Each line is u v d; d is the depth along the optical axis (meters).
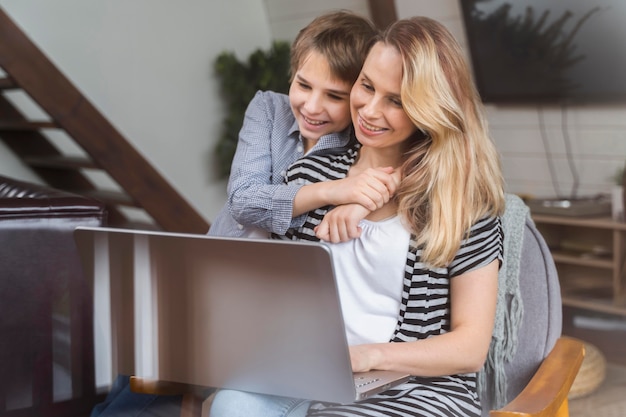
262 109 1.83
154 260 1.28
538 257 1.59
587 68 4.07
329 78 1.63
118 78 5.10
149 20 5.19
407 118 1.42
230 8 5.54
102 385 1.76
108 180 5.16
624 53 3.91
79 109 4.18
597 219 3.94
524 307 1.58
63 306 2.03
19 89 4.42
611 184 4.17
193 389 1.47
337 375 1.19
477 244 1.42
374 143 1.45
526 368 1.57
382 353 1.32
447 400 1.38
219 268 1.21
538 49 4.23
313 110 1.65
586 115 4.21
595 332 3.80
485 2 4.39
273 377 1.25
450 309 1.46
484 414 1.55
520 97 4.40
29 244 1.99
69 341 2.03
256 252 1.16
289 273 1.14
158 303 1.31
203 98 5.44
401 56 1.38
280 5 5.57
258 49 5.37
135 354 1.39
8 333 1.98
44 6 4.83
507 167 4.63
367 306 1.47
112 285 1.37
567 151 4.34
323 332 1.16
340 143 1.66
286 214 1.54
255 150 1.75
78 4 4.93
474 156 1.42
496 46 4.43
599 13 3.93
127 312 1.37
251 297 1.20
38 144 4.86
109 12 5.04
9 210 1.96
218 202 5.55
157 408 1.51
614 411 2.92
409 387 1.39
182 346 1.32
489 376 1.58
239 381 1.29
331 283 1.12
